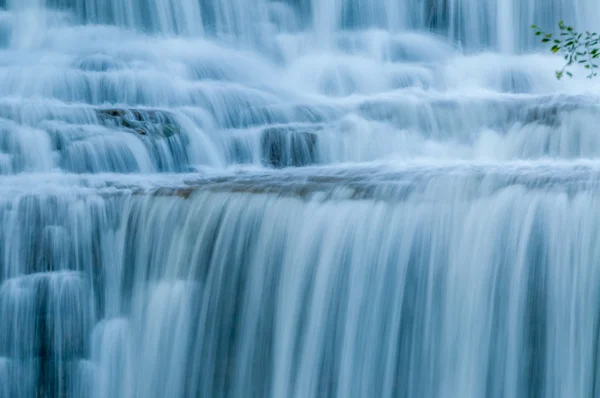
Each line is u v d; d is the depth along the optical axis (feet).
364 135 126.52
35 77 141.08
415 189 89.92
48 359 89.40
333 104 143.33
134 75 143.74
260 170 118.52
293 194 91.35
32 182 103.50
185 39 175.73
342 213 89.04
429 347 85.61
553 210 83.10
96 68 149.18
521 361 82.89
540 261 83.05
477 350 84.12
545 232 83.10
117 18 174.09
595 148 119.14
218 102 140.26
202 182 101.65
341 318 87.97
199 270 90.79
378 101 135.54
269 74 170.09
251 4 181.57
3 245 90.43
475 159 123.54
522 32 182.09
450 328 85.15
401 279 86.89
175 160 122.93
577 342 81.15
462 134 129.80
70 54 158.92
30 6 171.94
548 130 121.80
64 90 139.74
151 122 124.47
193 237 91.30
